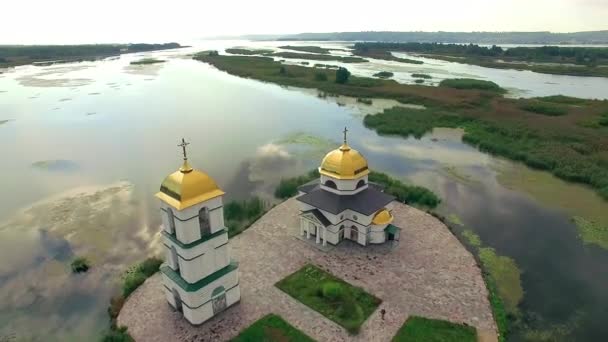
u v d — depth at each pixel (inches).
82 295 1157.7
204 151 2353.6
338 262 1246.3
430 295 1100.5
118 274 1240.8
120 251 1355.8
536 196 1785.2
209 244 951.6
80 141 2561.5
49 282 1210.0
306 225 1370.6
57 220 1549.0
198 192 895.7
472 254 1305.4
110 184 1888.5
